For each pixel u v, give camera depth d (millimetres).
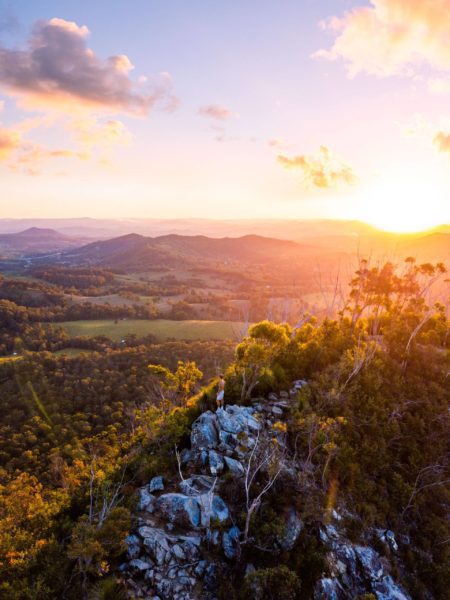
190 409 28750
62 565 17297
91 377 97688
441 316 46812
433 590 19219
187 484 20750
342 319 45469
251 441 23203
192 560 17172
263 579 15656
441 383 32906
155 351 116375
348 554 18391
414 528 21672
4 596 15688
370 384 29875
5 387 94438
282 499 19828
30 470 55344
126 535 17422
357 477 22531
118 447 34125
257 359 28219
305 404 26719
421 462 25109
